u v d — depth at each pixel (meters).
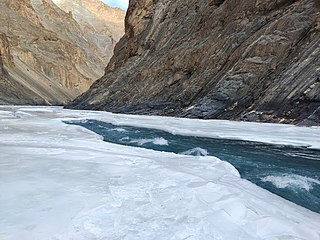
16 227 4.37
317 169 10.95
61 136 15.63
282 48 29.05
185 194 6.09
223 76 32.34
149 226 4.73
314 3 30.42
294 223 5.38
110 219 4.88
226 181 7.57
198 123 24.67
